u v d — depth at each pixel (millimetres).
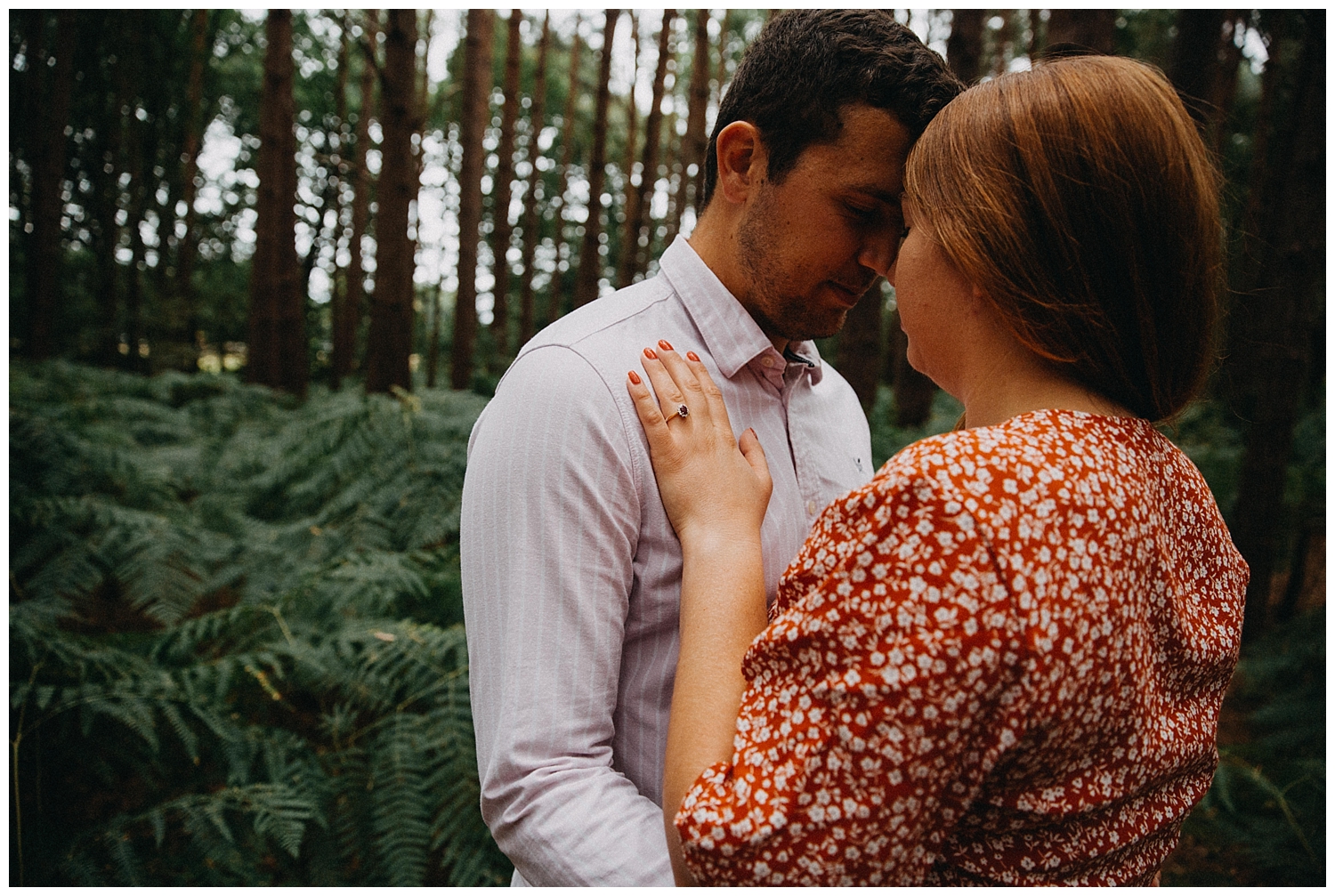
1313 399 5695
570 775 784
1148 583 639
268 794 1909
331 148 17359
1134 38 6023
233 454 4457
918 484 582
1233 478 4430
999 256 646
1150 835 684
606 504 848
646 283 1070
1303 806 2357
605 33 7898
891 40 912
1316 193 3475
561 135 18562
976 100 699
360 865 1905
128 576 2625
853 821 570
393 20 4992
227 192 17734
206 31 12211
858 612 585
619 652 855
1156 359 663
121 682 2021
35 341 8242
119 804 2119
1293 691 2943
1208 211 646
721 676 735
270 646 2184
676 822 625
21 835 1908
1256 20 5930
